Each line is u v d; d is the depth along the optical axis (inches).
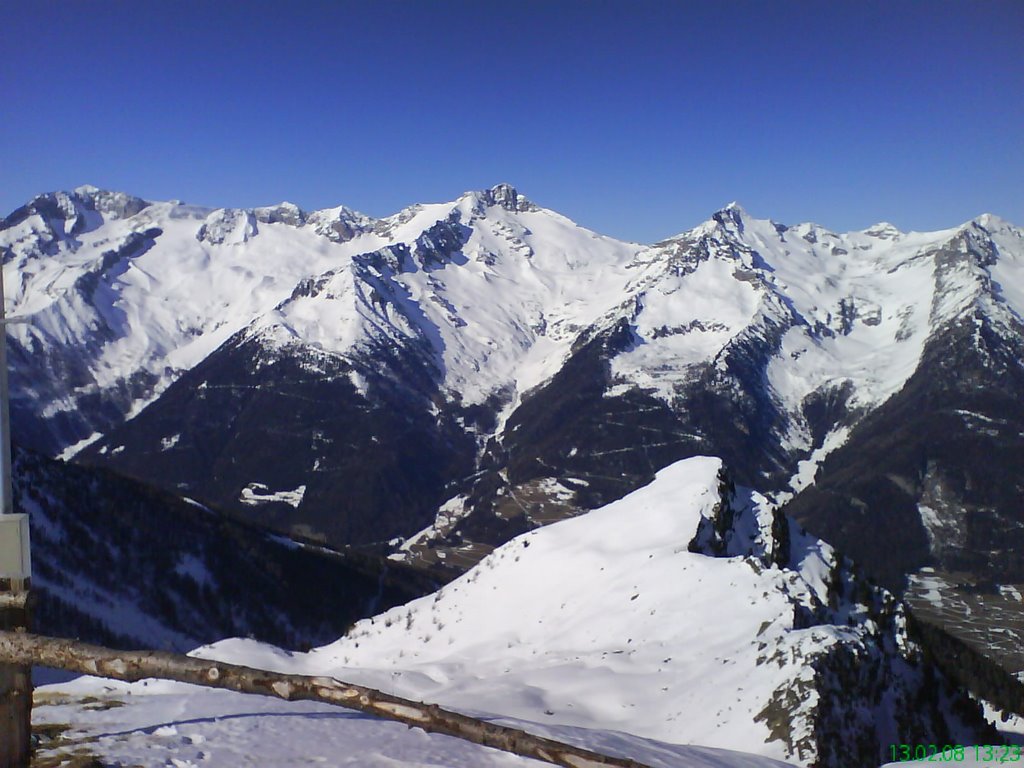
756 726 878.4
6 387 336.5
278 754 398.9
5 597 329.1
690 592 1481.3
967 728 1130.7
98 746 400.5
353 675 1423.5
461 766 394.9
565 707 1120.2
